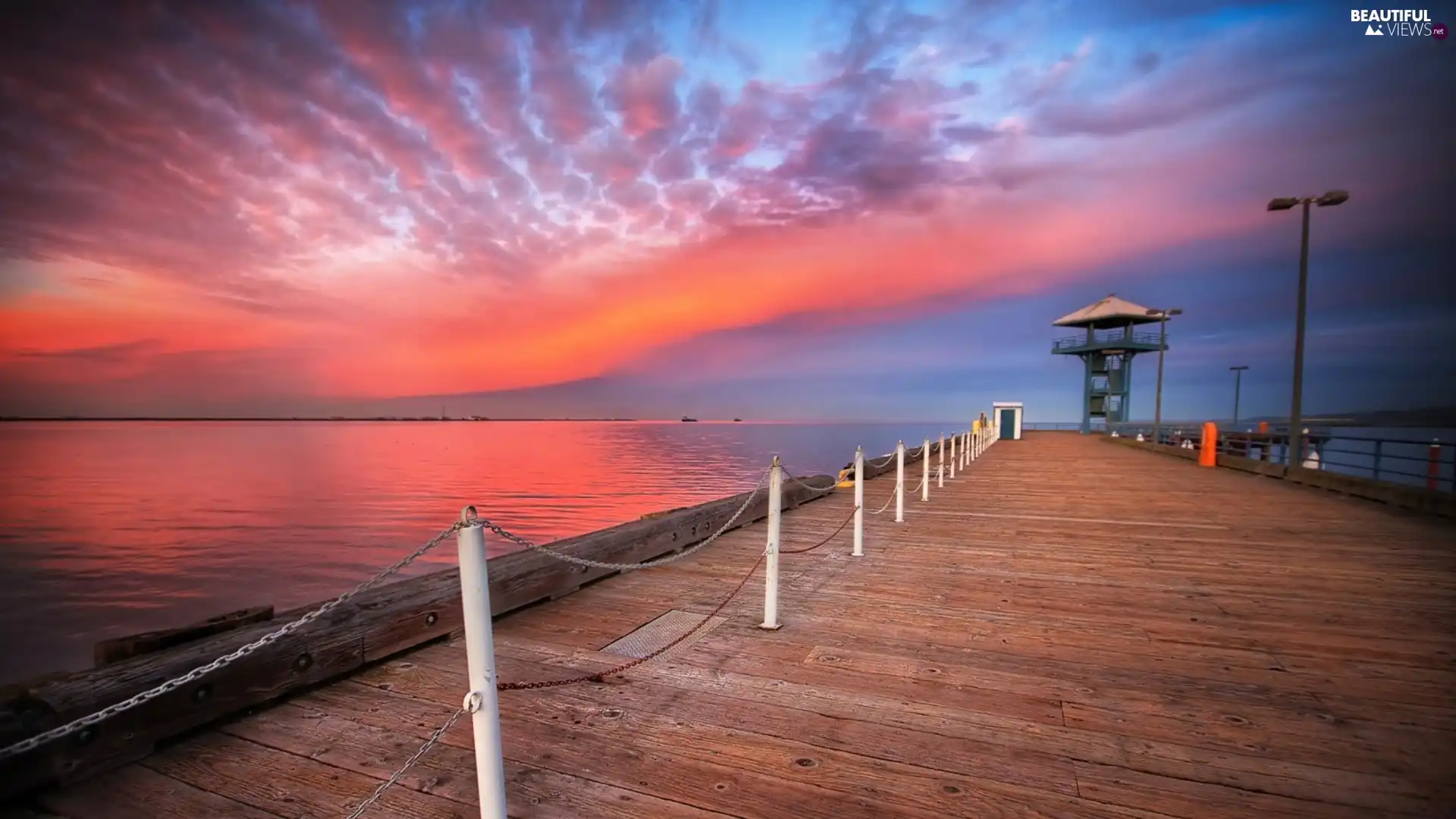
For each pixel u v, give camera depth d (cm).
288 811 246
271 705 335
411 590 428
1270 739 311
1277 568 671
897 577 629
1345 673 394
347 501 6169
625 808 251
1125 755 295
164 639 311
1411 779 277
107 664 291
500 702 346
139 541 4075
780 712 335
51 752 249
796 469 9512
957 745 302
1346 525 944
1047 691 365
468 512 219
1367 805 258
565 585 555
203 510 5712
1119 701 352
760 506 972
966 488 1430
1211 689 370
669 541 712
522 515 4738
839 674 387
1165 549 765
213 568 3281
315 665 350
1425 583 612
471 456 14675
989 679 380
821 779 273
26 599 2752
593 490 6694
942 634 462
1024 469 1905
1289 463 1614
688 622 489
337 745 296
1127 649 433
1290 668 402
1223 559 712
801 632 466
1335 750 301
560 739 306
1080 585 602
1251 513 1052
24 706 243
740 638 453
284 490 7419
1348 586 600
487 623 219
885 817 247
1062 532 873
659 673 388
